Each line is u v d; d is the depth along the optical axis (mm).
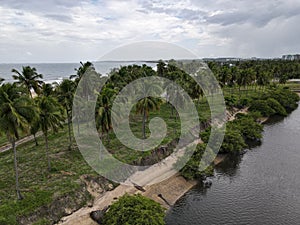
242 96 105062
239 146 54688
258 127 67938
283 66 162625
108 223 29531
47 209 31375
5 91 29391
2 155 47500
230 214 36312
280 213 36531
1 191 34188
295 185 43906
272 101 92438
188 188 43000
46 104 37469
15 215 29062
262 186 43688
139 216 29219
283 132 73062
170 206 38062
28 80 58156
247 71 106312
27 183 36406
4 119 28297
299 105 110438
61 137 57344
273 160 54094
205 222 34531
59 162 43344
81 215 32750
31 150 49656
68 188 35125
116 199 36469
